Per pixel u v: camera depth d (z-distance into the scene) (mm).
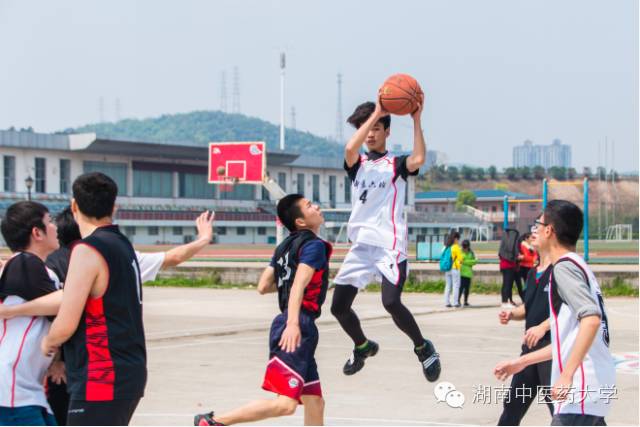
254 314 19297
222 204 87312
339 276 7023
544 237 5551
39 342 5453
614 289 24719
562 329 5402
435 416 8570
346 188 100125
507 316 6852
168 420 8289
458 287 20891
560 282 5273
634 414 8578
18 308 5336
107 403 4945
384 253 6879
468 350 13328
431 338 14852
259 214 87250
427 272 26547
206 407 8977
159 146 80125
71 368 5039
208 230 5957
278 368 6094
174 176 83625
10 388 5371
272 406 6008
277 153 88062
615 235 90938
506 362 5824
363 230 6922
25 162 72500
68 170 76250
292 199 6402
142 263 5695
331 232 78625
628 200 116125
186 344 14117
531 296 6441
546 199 30594
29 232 5496
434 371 6902
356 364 7289
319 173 96312
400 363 12016
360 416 8555
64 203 73875
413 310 20234
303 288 6059
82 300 4930
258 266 31938
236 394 9711
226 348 13617
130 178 79750
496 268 31141
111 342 4977
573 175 172375
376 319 18031
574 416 5234
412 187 102812
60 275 6090
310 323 6223
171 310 20281
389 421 8297
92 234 5098
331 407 9008
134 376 5027
